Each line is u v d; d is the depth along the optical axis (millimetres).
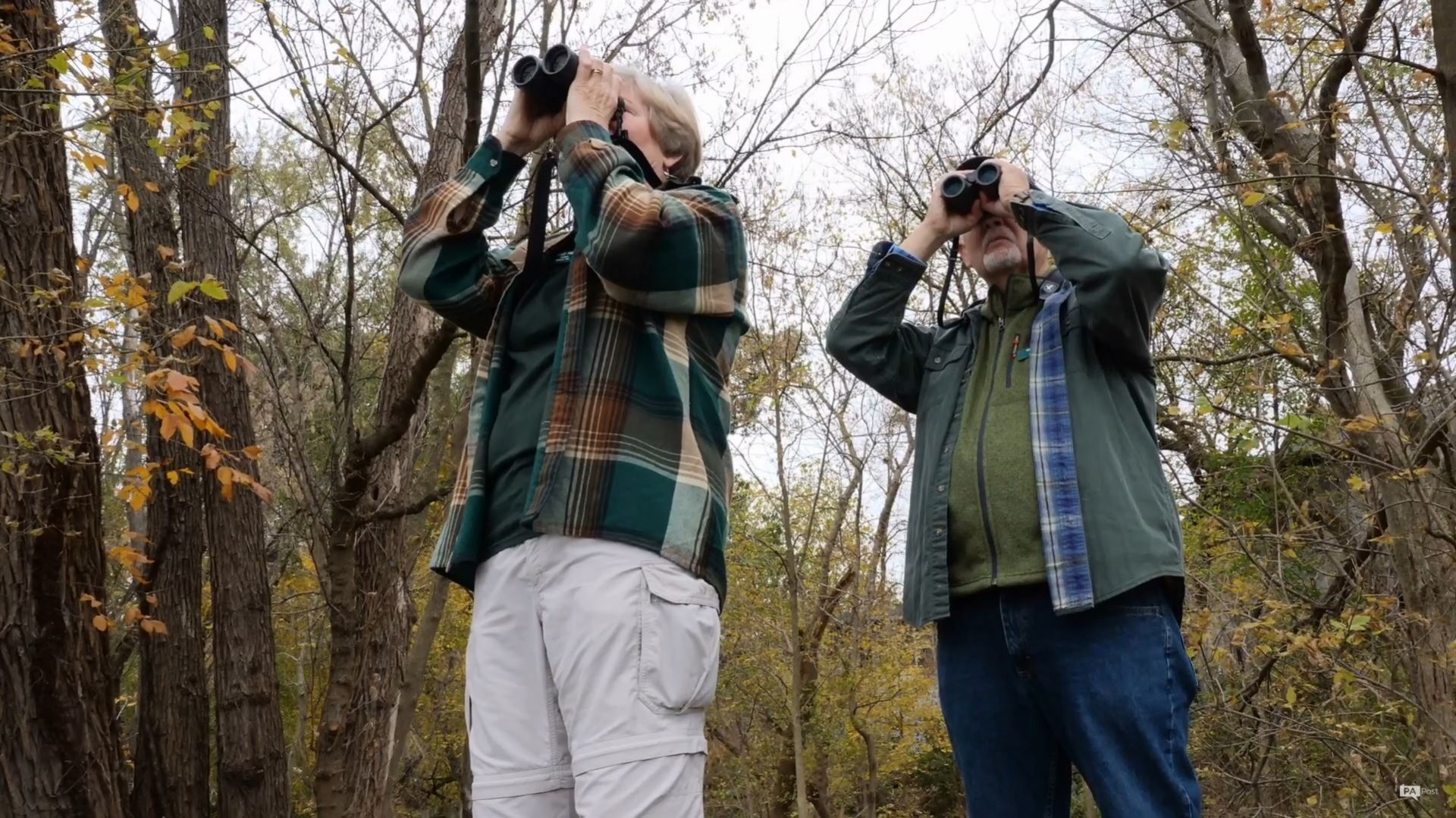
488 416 1681
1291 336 5754
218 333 3422
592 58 1774
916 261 2279
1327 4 4664
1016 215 2053
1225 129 5746
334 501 5090
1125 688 1796
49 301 4176
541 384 1651
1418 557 5406
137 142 5141
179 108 4137
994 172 2158
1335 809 6410
